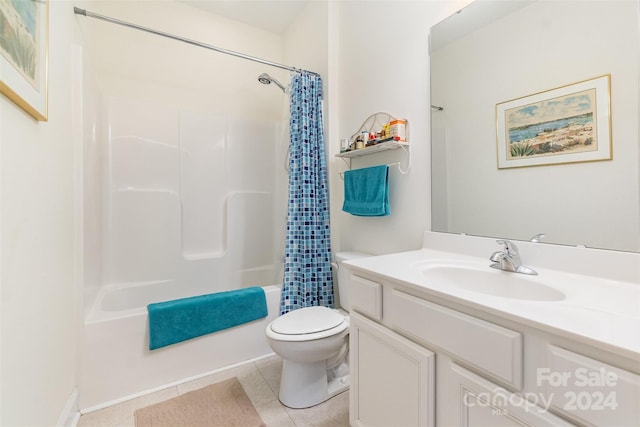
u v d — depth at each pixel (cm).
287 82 258
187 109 227
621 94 81
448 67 129
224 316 165
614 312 61
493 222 113
